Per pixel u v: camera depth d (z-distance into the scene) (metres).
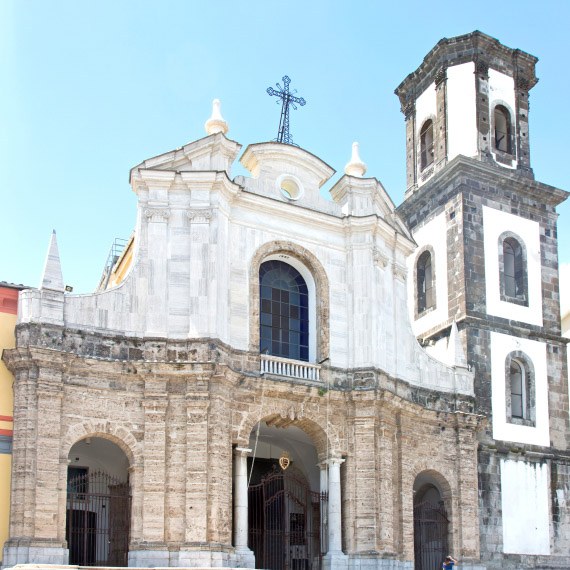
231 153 39.06
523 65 52.75
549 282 50.34
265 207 39.84
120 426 34.84
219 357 35.97
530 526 44.91
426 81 53.69
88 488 37.53
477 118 49.97
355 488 38.41
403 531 39.66
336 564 37.16
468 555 41.72
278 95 45.78
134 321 36.22
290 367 38.69
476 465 43.44
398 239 43.31
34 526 32.25
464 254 47.50
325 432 38.72
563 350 49.47
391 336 41.69
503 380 46.59
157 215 37.34
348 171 43.56
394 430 40.47
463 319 46.56
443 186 50.03
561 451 47.47
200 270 36.75
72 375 34.62
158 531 33.91
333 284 40.97
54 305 34.78
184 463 34.72
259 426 40.09
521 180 50.00
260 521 42.03
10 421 33.97
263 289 40.31
